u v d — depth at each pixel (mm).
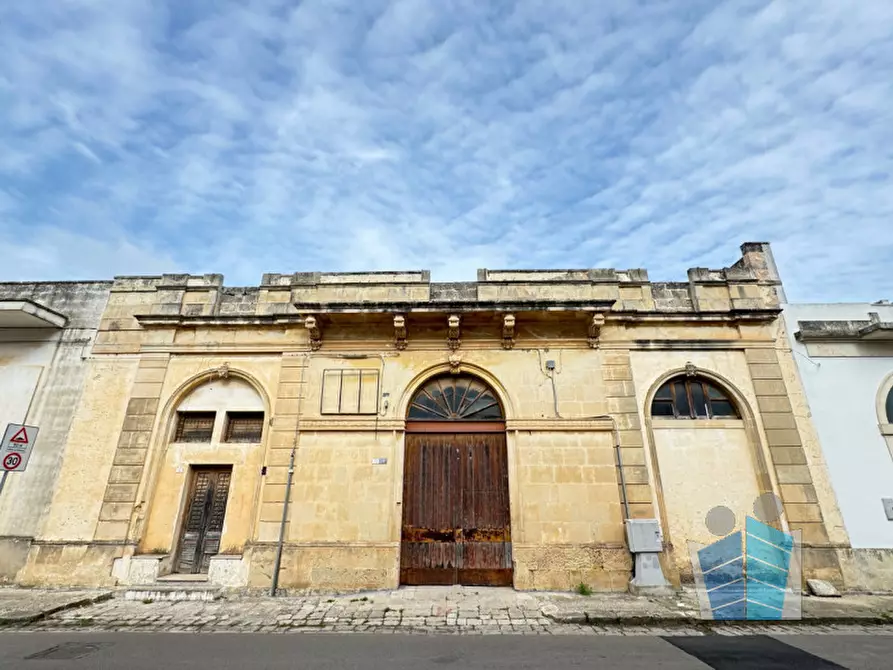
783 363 10438
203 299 11289
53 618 7434
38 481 10039
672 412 10289
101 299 11531
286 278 11695
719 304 10852
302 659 5539
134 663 5418
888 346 10570
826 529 9188
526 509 9375
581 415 10008
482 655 5672
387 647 5996
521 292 10781
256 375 10625
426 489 9727
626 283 11070
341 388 10328
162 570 9273
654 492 9570
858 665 5289
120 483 9812
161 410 10398
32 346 11148
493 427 10125
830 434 9898
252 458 10102
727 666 5266
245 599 8523
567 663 5391
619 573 8914
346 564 9086
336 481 9641
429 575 9242
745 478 9711
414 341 10648
